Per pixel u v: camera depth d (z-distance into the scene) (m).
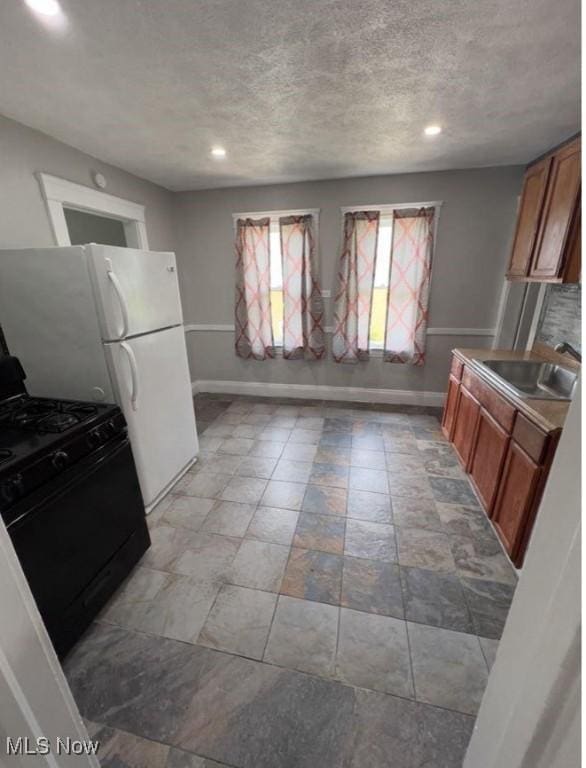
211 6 1.20
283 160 2.79
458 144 2.50
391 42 1.41
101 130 2.16
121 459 1.67
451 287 3.44
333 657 1.37
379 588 1.66
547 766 0.45
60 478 1.34
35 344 1.89
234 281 3.92
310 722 1.17
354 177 3.29
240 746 1.12
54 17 1.22
